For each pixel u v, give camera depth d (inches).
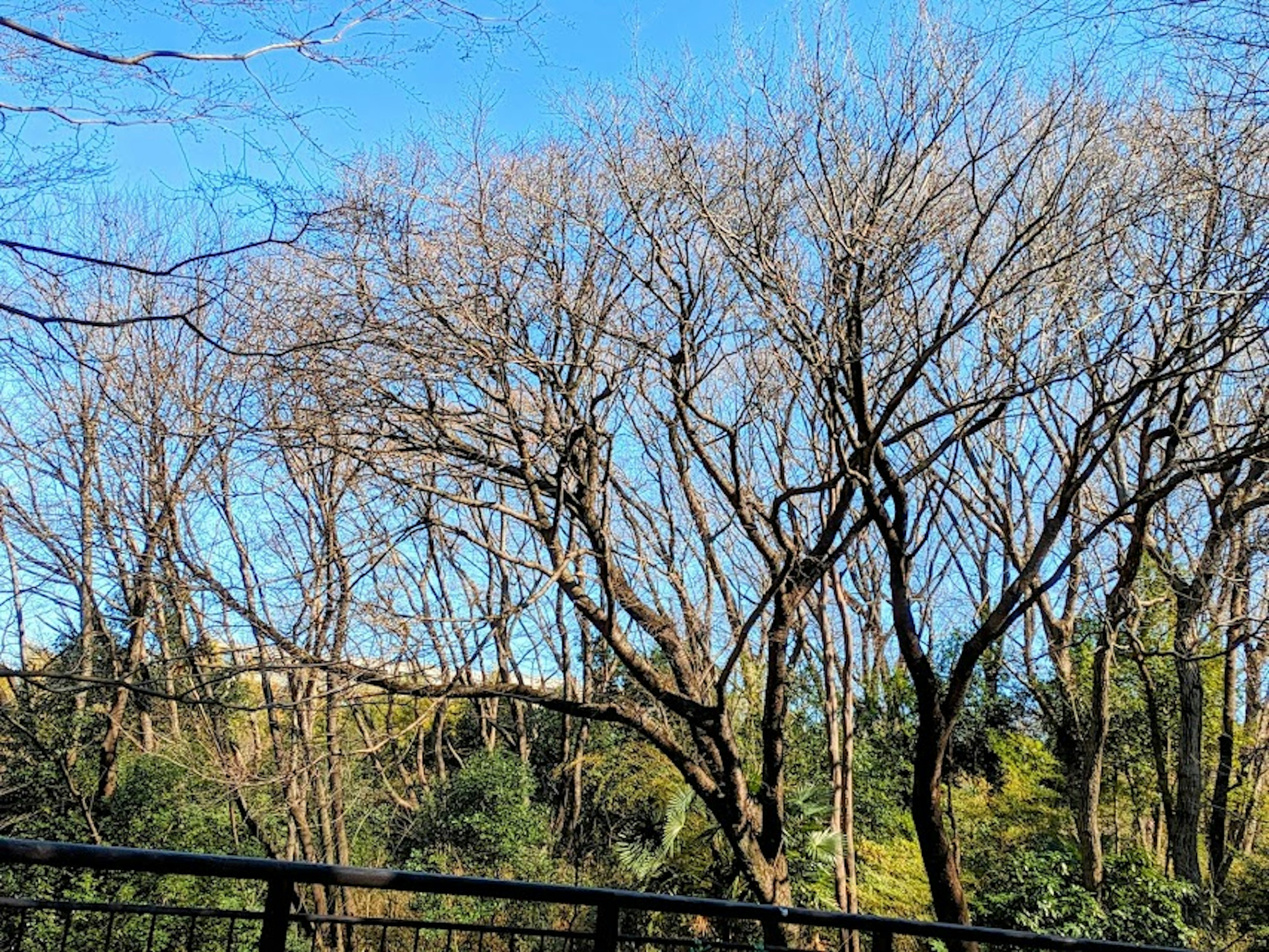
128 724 646.5
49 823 557.3
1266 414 381.4
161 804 575.8
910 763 736.3
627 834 714.8
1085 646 667.4
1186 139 376.2
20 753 582.6
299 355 362.6
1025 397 455.2
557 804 879.1
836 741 572.7
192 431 426.6
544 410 442.0
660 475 577.6
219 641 455.2
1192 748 590.6
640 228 430.3
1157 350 394.3
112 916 151.0
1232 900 611.8
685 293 453.1
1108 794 714.2
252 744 597.0
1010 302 398.0
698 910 165.2
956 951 386.3
